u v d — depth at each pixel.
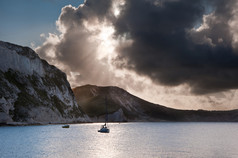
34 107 147.12
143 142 73.69
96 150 54.25
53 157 44.44
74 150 53.53
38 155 46.19
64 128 135.75
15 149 53.28
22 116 135.88
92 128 145.38
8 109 128.50
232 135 111.75
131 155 48.44
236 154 51.47
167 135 107.56
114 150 54.88
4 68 151.38
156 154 50.03
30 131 102.38
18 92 145.50
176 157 46.88
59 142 68.50
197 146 65.19
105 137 89.25
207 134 118.38
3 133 91.25
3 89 134.62
